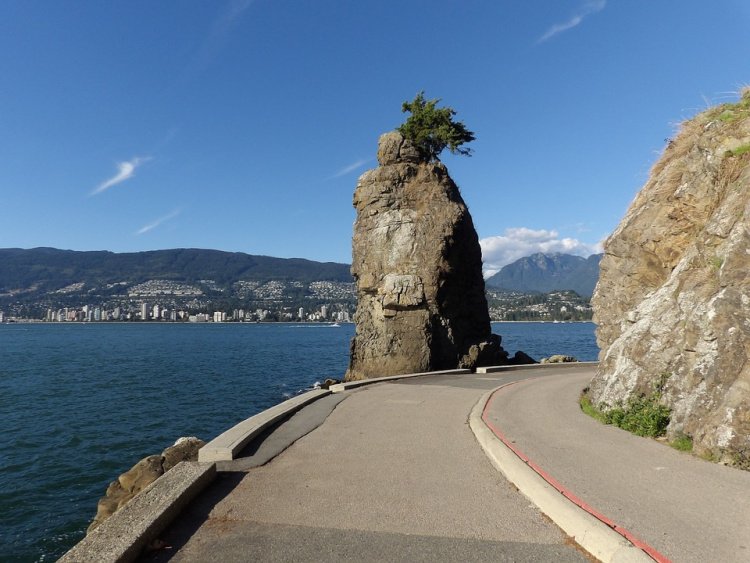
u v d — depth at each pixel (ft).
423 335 91.45
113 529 17.61
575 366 92.02
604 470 24.09
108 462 57.47
